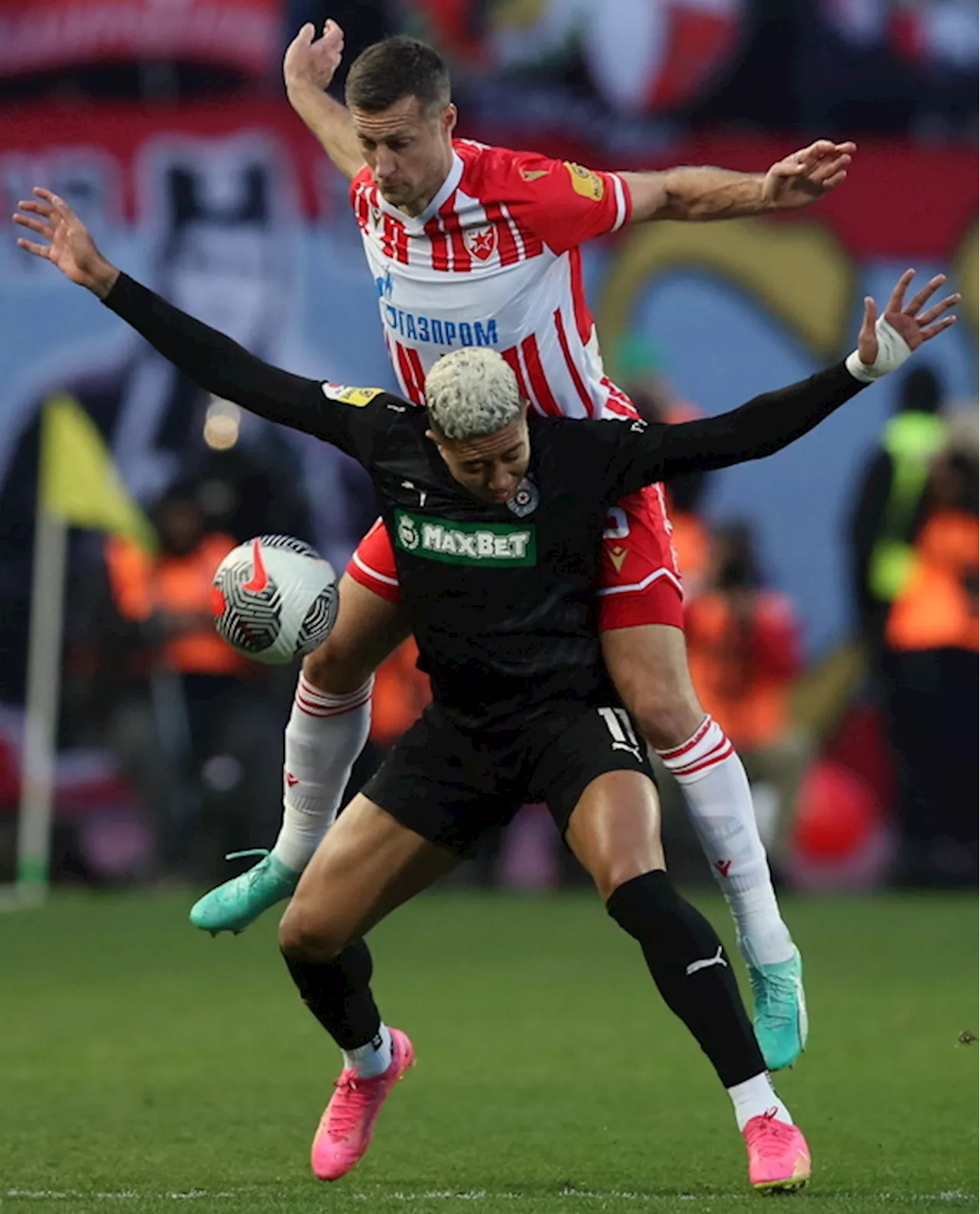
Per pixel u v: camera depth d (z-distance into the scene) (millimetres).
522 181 20781
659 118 54719
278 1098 26438
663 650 20703
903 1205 18891
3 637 52906
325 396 20250
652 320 54625
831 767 53344
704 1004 19125
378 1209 18797
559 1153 22625
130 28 53594
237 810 50750
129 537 50781
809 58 54844
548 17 54156
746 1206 18688
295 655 20469
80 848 52219
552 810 19859
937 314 18688
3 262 53156
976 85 55375
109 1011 34500
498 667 19703
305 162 53938
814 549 53750
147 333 20609
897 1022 32844
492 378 18406
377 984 37594
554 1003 35250
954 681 51812
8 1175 21203
